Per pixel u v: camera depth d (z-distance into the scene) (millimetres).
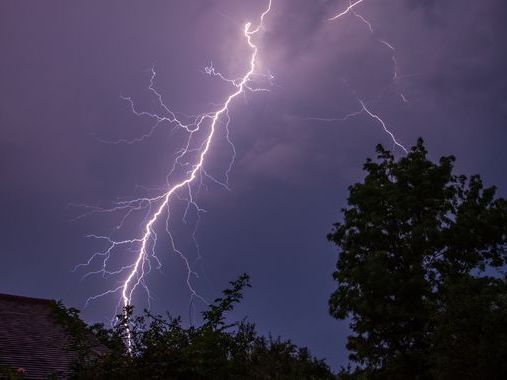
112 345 8555
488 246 19609
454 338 11305
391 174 21469
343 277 19766
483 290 11859
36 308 16047
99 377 8086
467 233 19031
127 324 8703
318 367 19234
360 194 20734
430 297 17828
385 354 18078
